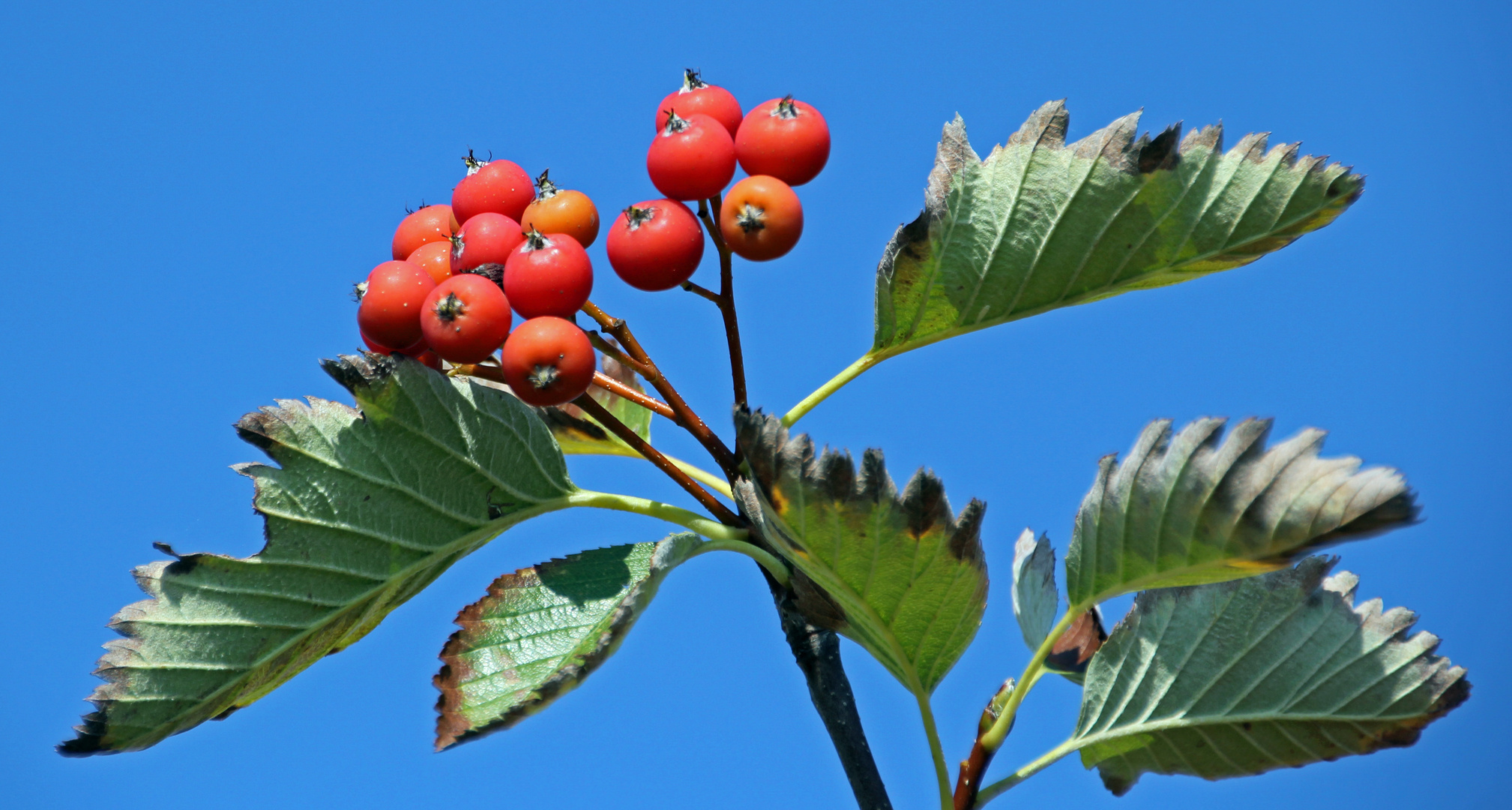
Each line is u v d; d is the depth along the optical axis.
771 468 0.62
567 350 0.63
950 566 0.63
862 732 0.64
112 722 0.63
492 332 0.63
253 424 0.64
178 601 0.63
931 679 0.64
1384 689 0.64
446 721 0.64
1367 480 0.61
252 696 0.64
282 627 0.64
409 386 0.64
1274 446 0.62
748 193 0.63
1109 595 0.64
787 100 0.64
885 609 0.63
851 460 0.62
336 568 0.64
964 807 0.64
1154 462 0.63
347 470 0.64
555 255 0.63
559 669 0.63
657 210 0.64
